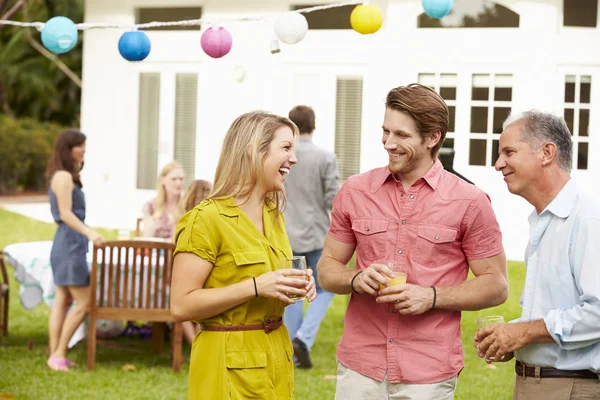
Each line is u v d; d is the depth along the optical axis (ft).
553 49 38.86
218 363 10.03
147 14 46.65
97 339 24.88
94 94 47.50
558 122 9.71
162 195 23.03
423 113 10.16
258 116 10.37
